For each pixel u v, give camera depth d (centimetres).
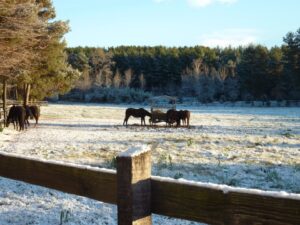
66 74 4009
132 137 2172
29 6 2155
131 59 12262
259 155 1466
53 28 3180
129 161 244
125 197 247
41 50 3025
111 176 280
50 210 695
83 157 1380
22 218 641
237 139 2047
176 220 656
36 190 826
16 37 2103
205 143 1853
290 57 8006
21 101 4525
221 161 1313
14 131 2436
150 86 11950
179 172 1092
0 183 876
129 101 10000
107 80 10769
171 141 1959
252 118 4291
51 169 332
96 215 677
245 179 1032
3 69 2316
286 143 1873
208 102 9488
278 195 197
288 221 194
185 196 238
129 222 246
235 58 12519
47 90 4434
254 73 8675
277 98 8394
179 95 10756
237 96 9394
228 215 217
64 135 2242
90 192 297
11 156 377
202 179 1020
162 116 3150
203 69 11438
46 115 4544
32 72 3450
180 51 13325
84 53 12331
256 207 205
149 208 253
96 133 2436
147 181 252
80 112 5466
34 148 1609
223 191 219
